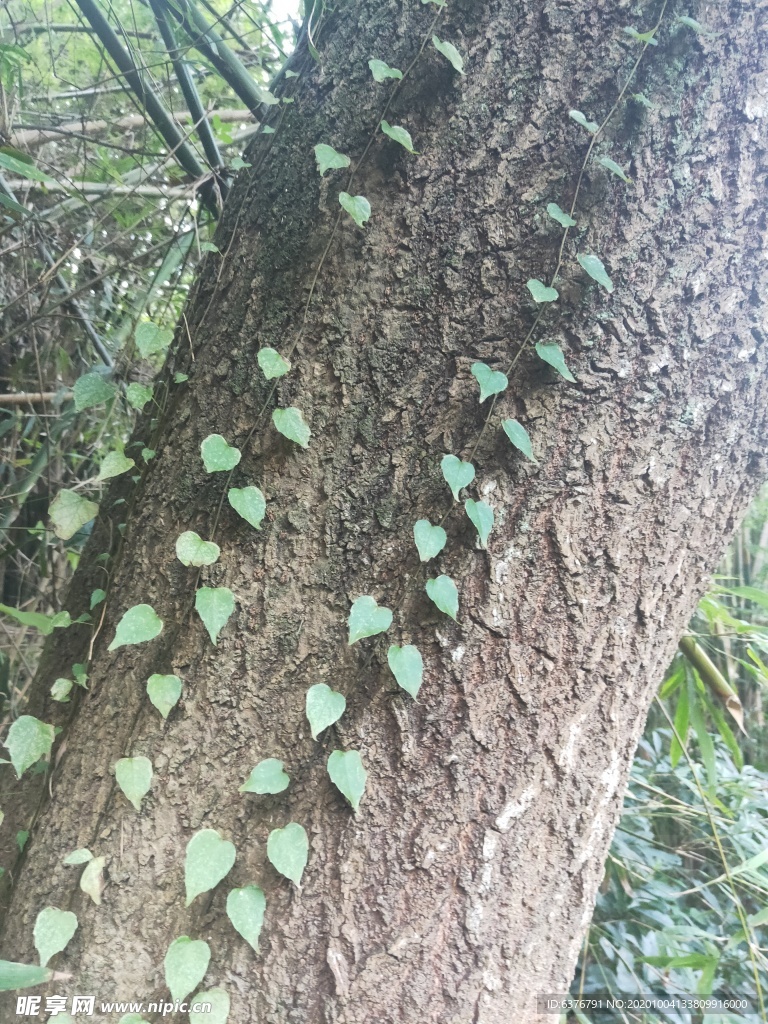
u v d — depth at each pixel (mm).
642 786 1254
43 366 1179
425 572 599
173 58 813
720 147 571
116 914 597
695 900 1226
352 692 601
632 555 614
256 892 584
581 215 575
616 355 583
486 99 577
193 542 589
